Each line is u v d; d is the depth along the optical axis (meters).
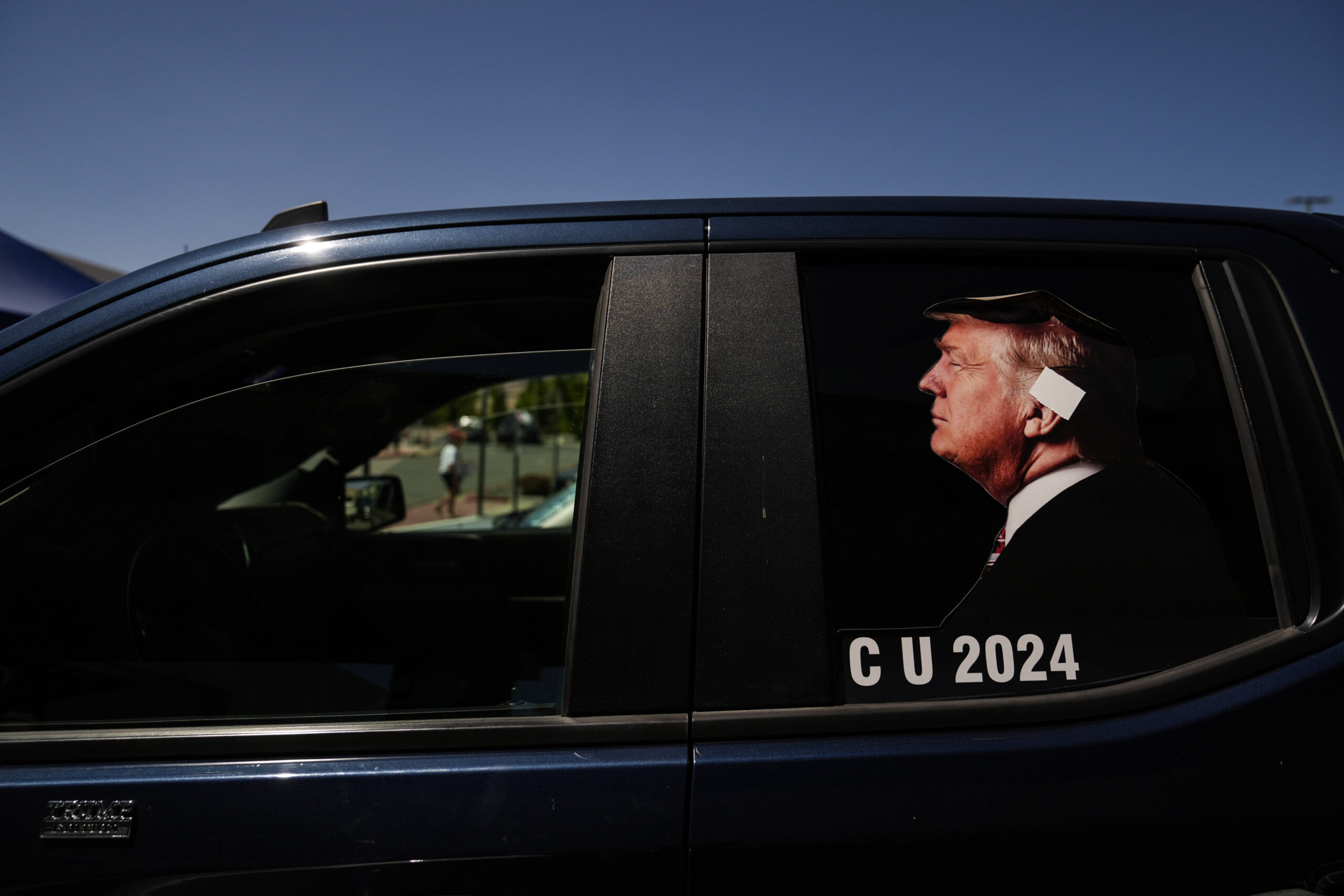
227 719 1.04
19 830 0.94
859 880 0.93
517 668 1.24
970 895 0.93
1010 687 1.00
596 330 1.10
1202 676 1.00
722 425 1.05
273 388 1.29
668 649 0.99
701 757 0.95
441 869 0.92
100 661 1.18
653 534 1.02
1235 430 1.08
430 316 1.24
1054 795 0.95
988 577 1.02
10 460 1.11
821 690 0.98
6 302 5.18
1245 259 1.15
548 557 2.38
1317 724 0.98
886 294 1.11
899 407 1.07
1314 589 1.03
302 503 2.23
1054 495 1.05
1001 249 1.13
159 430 1.24
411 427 3.13
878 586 1.01
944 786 0.94
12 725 1.09
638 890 0.93
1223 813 0.95
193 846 0.93
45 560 1.16
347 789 0.94
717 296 1.10
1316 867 0.96
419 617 1.89
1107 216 1.17
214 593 1.39
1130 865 0.94
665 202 1.16
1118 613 1.02
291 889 0.93
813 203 1.16
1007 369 1.08
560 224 1.15
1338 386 1.08
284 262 1.13
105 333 1.09
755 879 0.93
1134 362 1.10
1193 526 1.04
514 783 0.94
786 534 1.01
